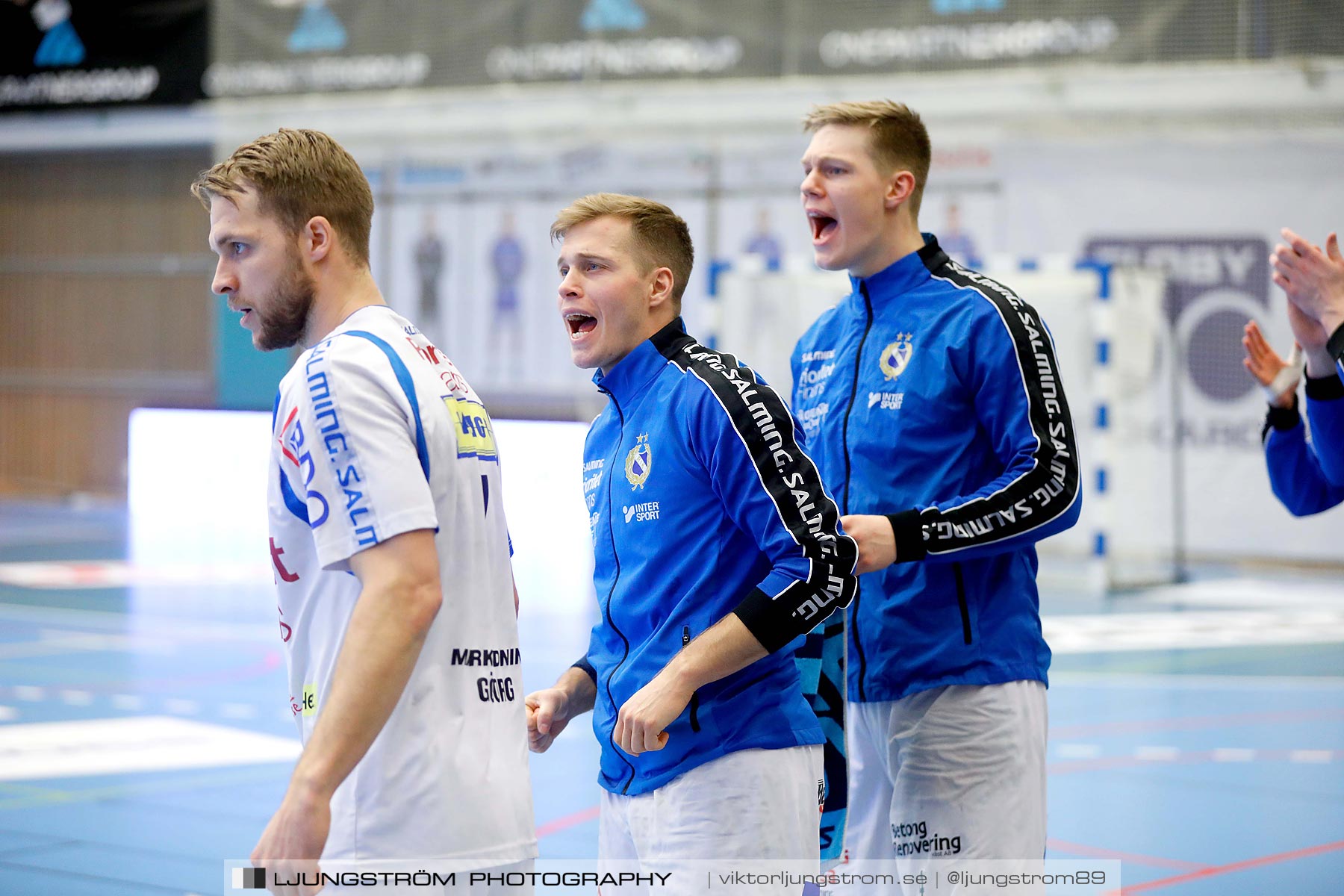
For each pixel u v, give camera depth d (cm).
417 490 354
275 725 1185
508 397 3062
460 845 365
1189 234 2519
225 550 2556
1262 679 1439
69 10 3084
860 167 523
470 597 382
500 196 3044
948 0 2520
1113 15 2433
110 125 3200
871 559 460
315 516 357
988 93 2511
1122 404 2367
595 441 479
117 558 2439
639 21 2697
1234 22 2392
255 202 381
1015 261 2111
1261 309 2478
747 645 406
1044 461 481
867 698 520
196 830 868
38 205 3591
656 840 432
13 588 2056
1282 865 809
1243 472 2488
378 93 2888
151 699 1288
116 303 3525
